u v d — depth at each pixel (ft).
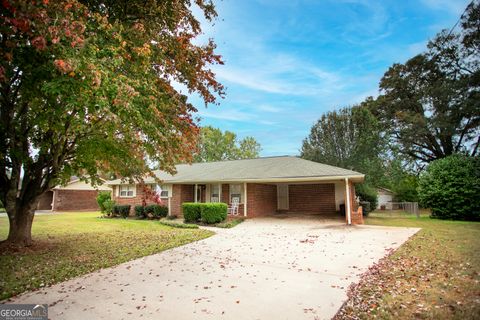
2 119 23.18
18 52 15.30
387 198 98.43
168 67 22.18
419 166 99.35
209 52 25.35
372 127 81.71
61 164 28.76
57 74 14.34
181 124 22.45
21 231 29.35
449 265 20.59
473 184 52.80
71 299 15.97
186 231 41.70
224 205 52.26
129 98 14.51
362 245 29.55
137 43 18.39
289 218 56.85
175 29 22.90
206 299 15.64
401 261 22.49
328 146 84.12
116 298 16.01
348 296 15.67
